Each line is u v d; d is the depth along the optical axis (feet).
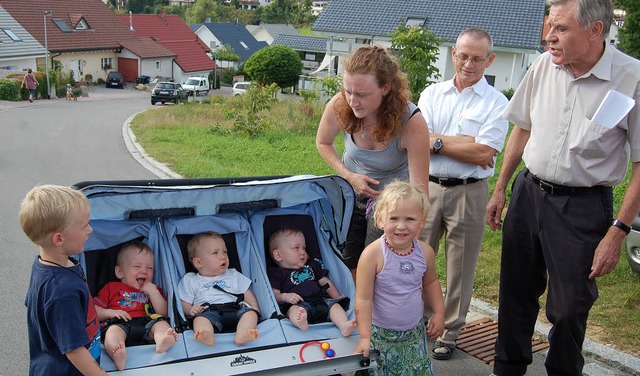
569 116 11.80
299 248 13.47
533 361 15.52
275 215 14.05
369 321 11.23
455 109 15.07
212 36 250.37
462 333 16.90
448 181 14.94
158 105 117.29
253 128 53.98
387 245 11.51
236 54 237.66
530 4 115.44
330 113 13.60
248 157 41.83
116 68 169.58
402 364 11.68
